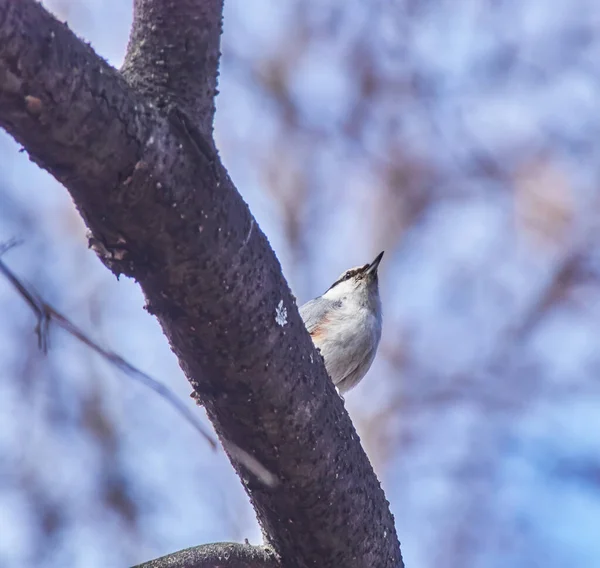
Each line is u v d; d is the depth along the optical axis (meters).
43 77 4.40
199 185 5.04
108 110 4.66
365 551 6.32
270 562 6.63
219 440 6.12
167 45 5.22
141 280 5.32
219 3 5.35
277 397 5.66
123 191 4.88
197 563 6.37
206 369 5.62
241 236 5.28
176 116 5.02
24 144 4.68
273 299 5.50
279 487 6.01
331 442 5.92
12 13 4.24
